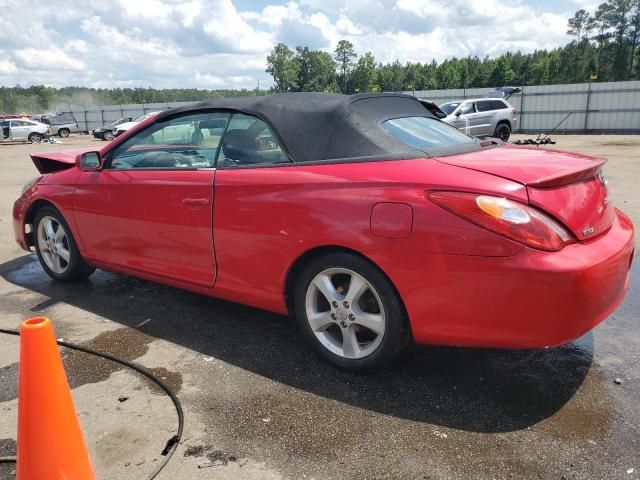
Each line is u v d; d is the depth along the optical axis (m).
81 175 4.20
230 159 3.31
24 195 4.75
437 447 2.35
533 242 2.36
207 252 3.39
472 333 2.51
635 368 3.01
